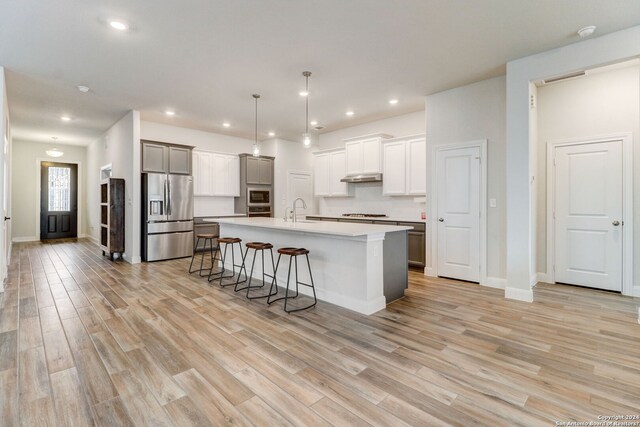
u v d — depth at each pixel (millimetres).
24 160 8383
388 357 2336
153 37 3094
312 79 4152
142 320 3027
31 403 1795
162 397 1863
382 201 6316
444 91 4578
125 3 2559
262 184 7695
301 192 8305
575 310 3311
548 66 3396
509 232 3693
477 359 2305
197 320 3039
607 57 3068
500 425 1638
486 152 4195
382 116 5988
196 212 7051
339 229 3387
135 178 5641
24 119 6105
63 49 3326
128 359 2297
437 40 3172
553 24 2889
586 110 4117
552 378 2062
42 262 5715
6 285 4207
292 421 1669
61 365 2203
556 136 4332
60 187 9016
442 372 2135
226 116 5934
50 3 2549
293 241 4047
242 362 2264
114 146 6527
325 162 7125
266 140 8086
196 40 3154
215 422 1657
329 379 2053
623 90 3875
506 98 3729
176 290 4043
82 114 5809
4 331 2752
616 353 2387
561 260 4340
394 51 3398
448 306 3445
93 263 5664
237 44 3236
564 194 4293
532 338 2648
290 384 1998
